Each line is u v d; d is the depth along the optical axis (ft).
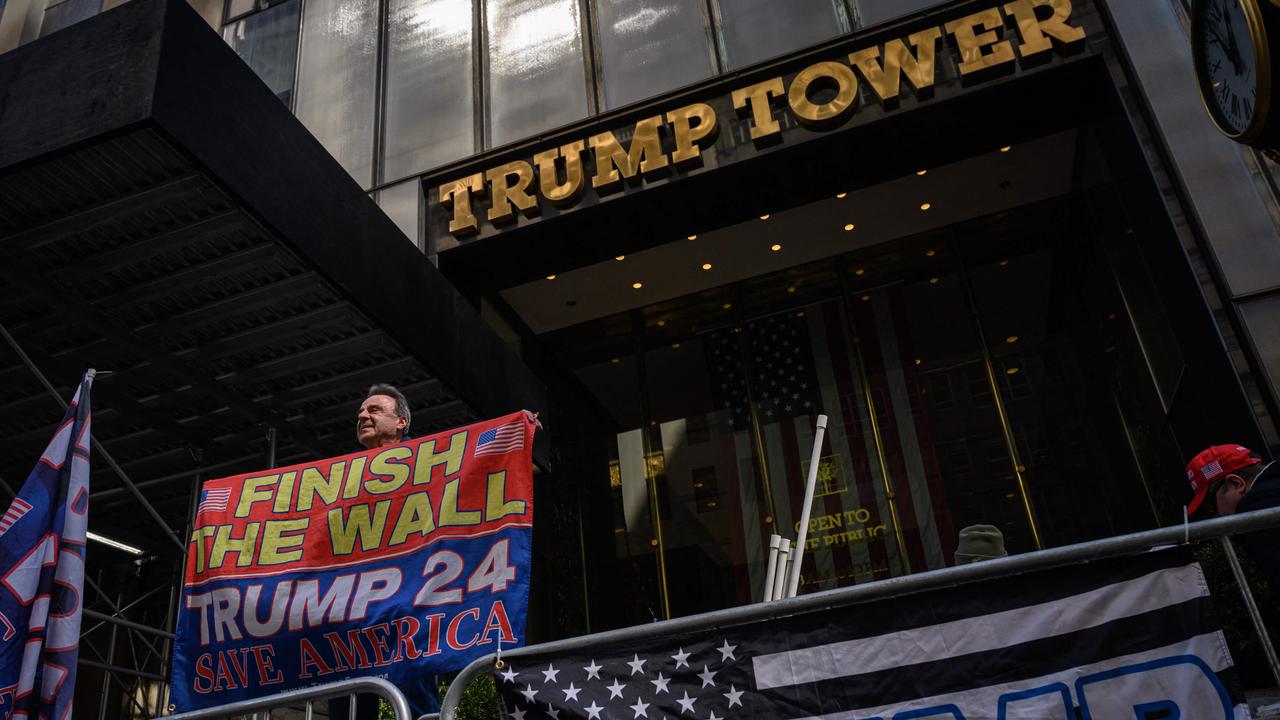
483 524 13.67
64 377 25.25
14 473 29.04
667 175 36.96
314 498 14.74
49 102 19.72
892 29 36.37
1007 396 38.17
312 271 23.13
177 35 19.90
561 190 37.91
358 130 42.83
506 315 43.68
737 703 10.13
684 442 41.60
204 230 21.75
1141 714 9.18
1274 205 28.86
